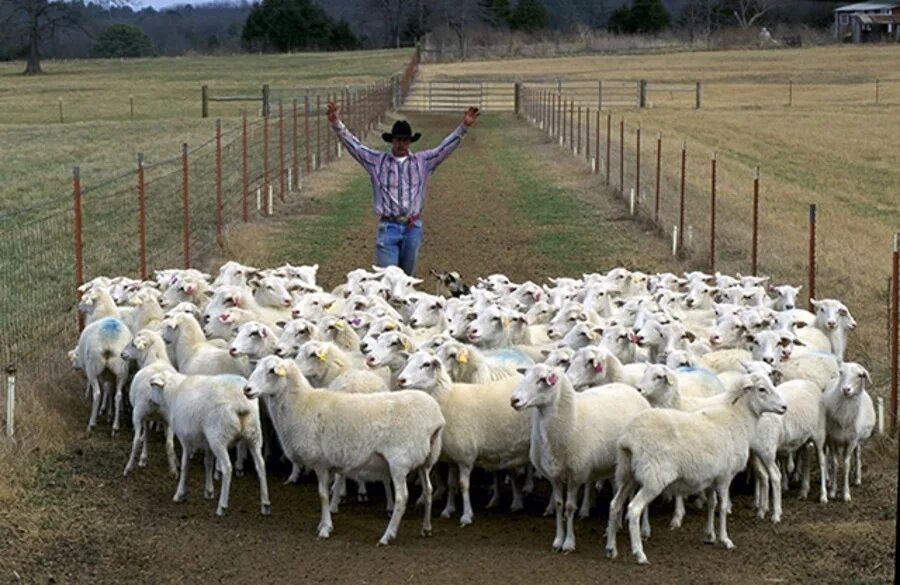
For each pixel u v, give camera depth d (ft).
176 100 261.65
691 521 41.52
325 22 496.64
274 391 39.37
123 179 126.72
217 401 41.06
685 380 43.88
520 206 117.50
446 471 45.47
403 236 63.05
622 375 43.57
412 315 53.83
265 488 41.70
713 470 37.86
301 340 46.73
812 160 152.66
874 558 37.29
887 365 58.85
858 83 286.87
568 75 324.60
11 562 36.47
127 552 37.73
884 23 428.15
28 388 49.96
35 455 45.44
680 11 574.97
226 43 547.49
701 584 35.47
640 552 37.22
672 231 96.07
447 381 41.57
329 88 277.23
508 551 38.40
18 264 79.00
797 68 325.42
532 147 178.60
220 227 90.48
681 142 173.78
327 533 39.52
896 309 50.52
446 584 35.37
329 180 133.08
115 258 81.71
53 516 40.19
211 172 131.34
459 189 131.85
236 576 36.04
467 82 304.71
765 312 52.90
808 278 76.13
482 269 86.17
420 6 501.56
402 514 39.04
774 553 38.14
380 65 359.25
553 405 38.50
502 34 485.97
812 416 42.42
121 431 50.24
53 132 190.08
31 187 121.90
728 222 99.81
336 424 39.01
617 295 63.10
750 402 39.01
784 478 44.80
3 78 355.56
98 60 454.40
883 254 85.56
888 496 43.75
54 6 389.19
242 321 52.06
